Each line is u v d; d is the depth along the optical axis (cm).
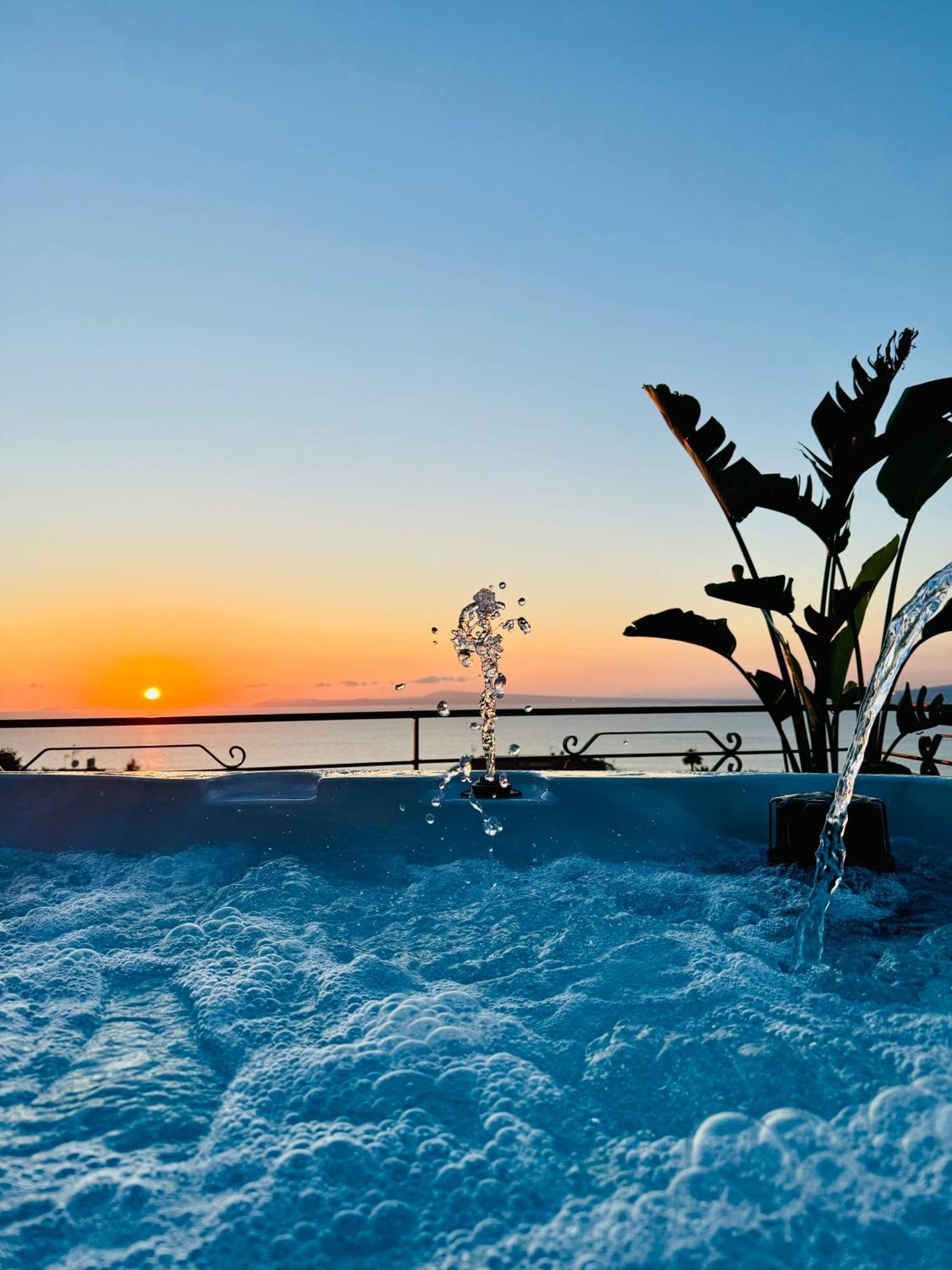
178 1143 84
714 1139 82
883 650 164
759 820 209
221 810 206
